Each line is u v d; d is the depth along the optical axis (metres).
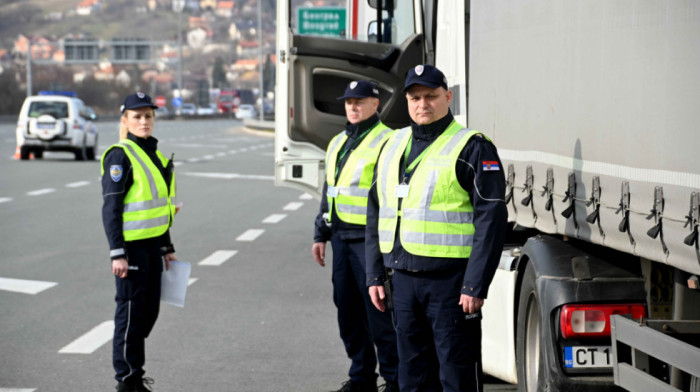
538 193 7.59
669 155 5.54
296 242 19.09
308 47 12.27
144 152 8.92
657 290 7.04
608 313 7.00
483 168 6.75
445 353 6.98
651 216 5.74
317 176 12.41
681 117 5.42
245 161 43.75
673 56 5.52
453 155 6.84
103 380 9.52
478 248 6.70
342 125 12.39
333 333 11.60
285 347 10.94
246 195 28.55
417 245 6.92
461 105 10.00
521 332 7.91
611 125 6.31
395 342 8.92
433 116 6.92
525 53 7.84
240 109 152.12
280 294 13.91
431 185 6.89
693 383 5.73
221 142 64.62
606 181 6.38
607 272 7.12
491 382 9.49
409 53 12.23
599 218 6.49
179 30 161.38
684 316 6.42
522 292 7.85
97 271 15.71
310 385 9.45
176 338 11.34
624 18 6.13
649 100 5.80
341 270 9.13
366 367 9.18
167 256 9.09
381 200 7.16
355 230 9.00
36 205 25.55
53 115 44.59
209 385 9.44
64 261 16.69
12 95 185.50
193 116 164.62
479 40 8.98
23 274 15.41
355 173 8.97
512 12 8.12
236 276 15.37
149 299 8.98
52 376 9.66
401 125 12.34
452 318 6.93
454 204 6.88
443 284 6.92
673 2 5.53
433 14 11.91
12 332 11.53
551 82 7.31
